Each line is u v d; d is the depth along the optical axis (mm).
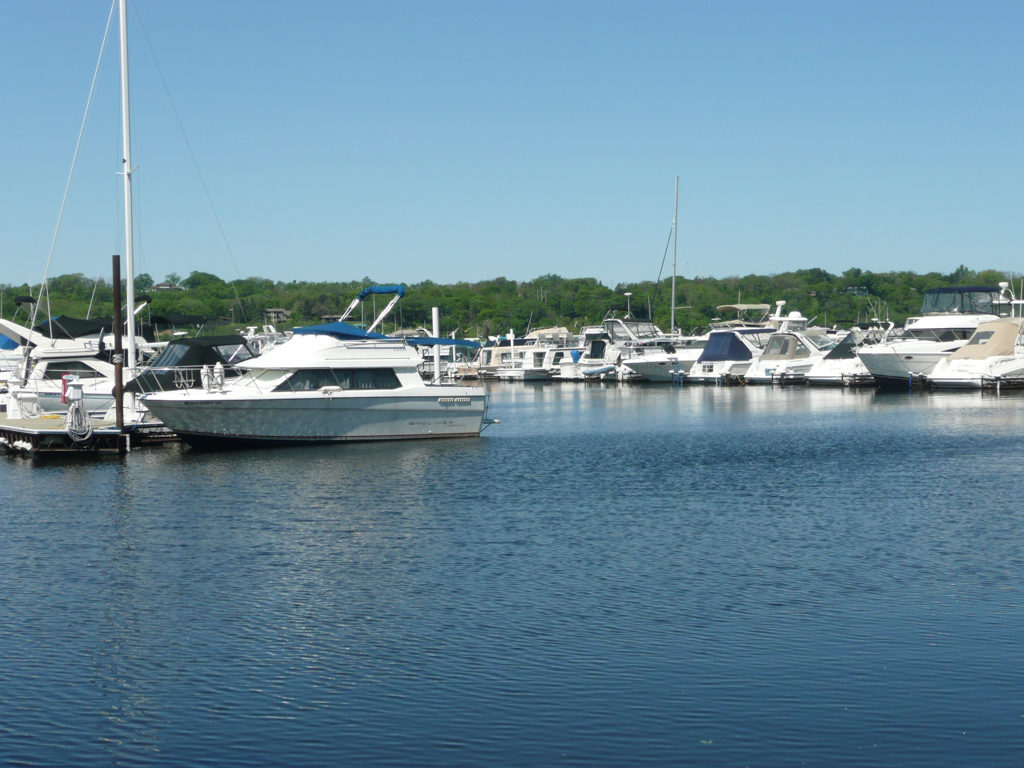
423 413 40406
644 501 27328
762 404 64938
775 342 84375
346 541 22500
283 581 19203
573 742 12273
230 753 12141
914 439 41781
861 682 13891
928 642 15383
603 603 17547
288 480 31078
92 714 13219
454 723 12820
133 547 22047
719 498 27703
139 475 32094
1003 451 37250
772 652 15047
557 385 97562
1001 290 77062
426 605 17578
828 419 52406
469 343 42938
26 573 19875
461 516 25328
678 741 12258
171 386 41906
